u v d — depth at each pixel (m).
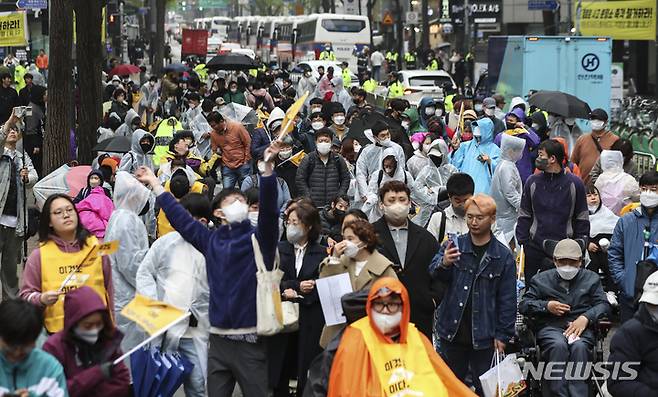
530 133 24.14
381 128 22.30
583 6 55.69
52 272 12.98
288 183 24.47
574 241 15.22
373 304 11.80
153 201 18.95
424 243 14.73
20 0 47.41
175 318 11.80
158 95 54.16
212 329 13.34
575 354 14.58
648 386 13.09
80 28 34.78
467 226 15.23
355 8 120.75
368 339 11.80
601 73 44.59
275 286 13.21
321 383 12.41
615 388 13.23
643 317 13.05
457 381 11.98
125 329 14.38
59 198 13.11
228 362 13.34
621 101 49.34
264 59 131.75
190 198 14.88
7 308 9.80
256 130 28.19
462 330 14.27
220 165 28.70
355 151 25.47
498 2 94.06
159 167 25.00
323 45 101.38
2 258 20.44
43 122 33.50
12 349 9.82
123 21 94.50
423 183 22.34
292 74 69.75
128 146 25.20
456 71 79.25
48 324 12.88
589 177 25.25
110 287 13.17
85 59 34.88
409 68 90.56
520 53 44.78
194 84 49.94
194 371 14.18
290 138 24.69
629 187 22.17
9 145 20.14
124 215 14.70
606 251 19.50
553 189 18.09
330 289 13.62
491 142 23.55
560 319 15.13
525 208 18.39
